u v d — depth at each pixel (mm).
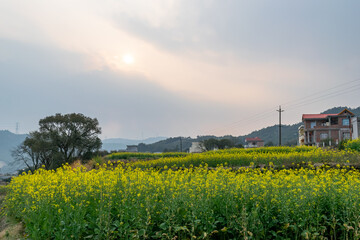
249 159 19484
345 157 18422
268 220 7984
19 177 13891
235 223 7762
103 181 9875
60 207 8352
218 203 8352
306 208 7848
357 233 7418
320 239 7613
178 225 7602
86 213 8461
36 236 7320
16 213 11219
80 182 9719
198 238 7484
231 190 8555
